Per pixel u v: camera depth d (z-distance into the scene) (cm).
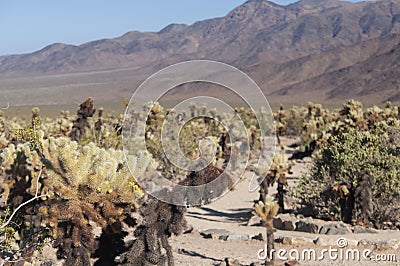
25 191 743
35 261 805
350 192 1225
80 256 615
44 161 614
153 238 647
